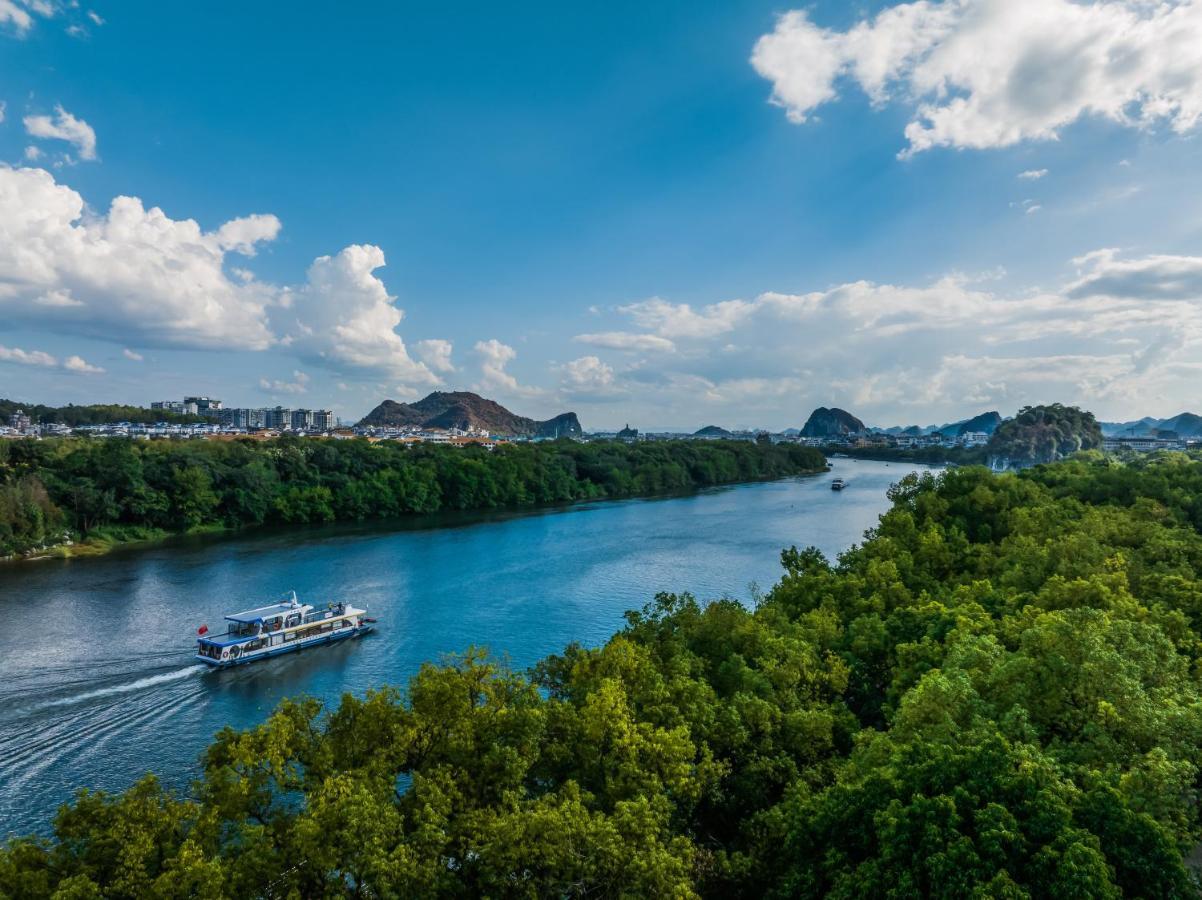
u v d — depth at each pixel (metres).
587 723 37.00
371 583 122.50
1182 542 75.50
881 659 58.47
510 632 96.75
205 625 98.62
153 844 27.61
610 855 27.38
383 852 26.58
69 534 151.62
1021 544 80.12
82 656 86.56
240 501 179.88
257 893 26.83
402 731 35.41
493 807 32.34
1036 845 25.56
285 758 33.88
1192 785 32.66
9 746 64.44
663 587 119.25
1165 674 40.03
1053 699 37.34
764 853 35.81
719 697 49.25
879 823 28.17
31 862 26.81
